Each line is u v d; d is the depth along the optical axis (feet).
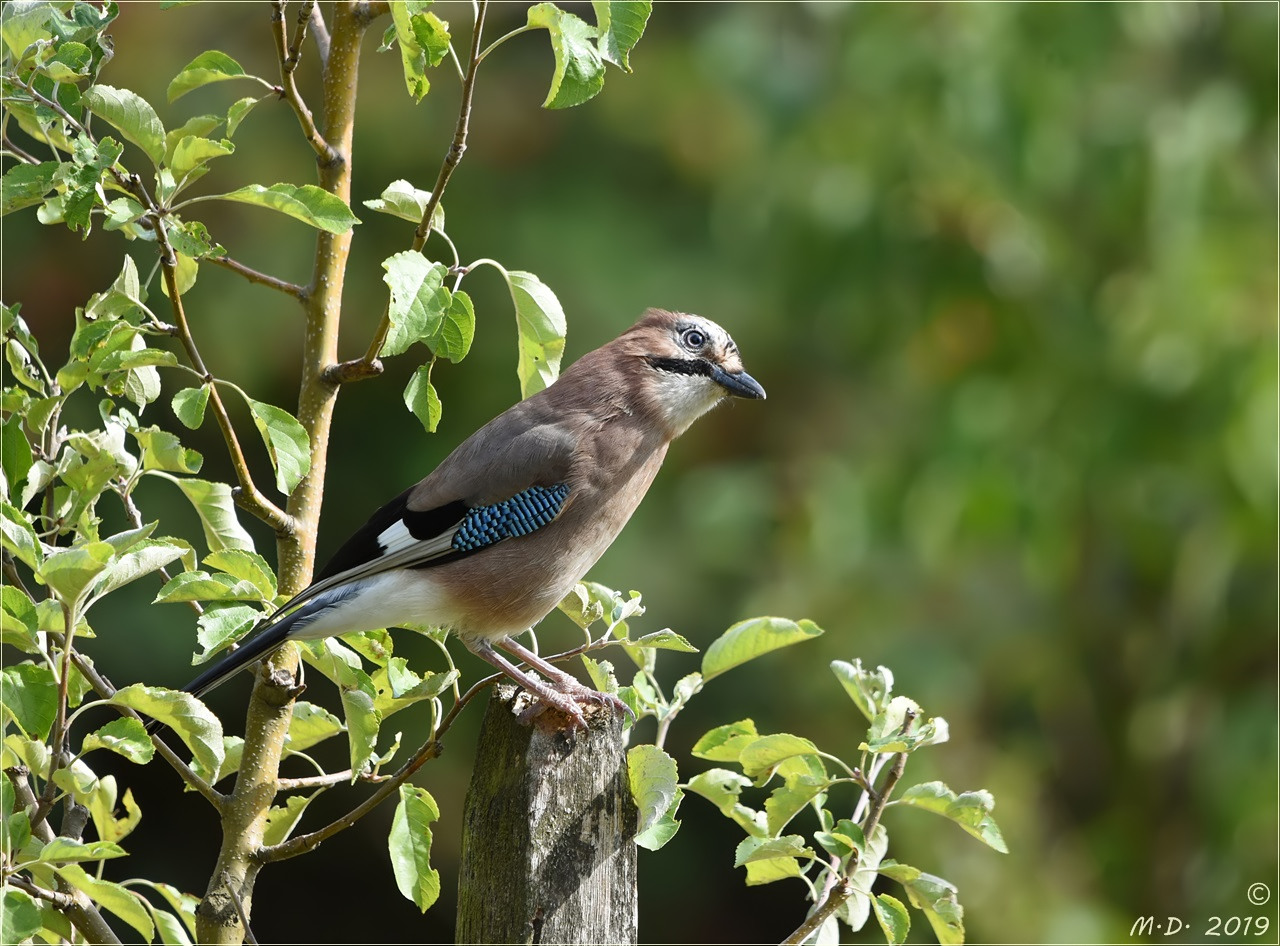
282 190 16.31
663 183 50.72
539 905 16.15
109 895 15.52
